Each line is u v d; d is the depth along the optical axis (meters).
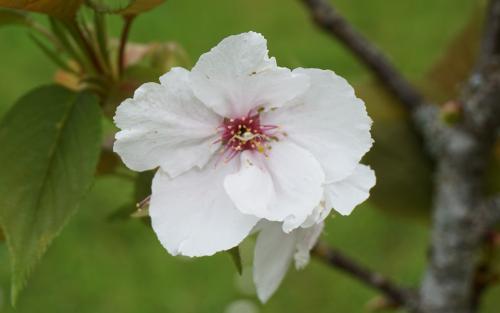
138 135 0.24
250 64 0.24
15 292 0.24
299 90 0.25
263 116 0.25
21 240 0.25
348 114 0.25
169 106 0.24
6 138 0.26
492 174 0.33
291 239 0.25
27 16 0.28
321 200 0.24
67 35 0.27
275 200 0.25
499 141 0.33
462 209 0.31
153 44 0.29
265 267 0.25
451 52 0.34
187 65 0.29
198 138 0.25
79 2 0.25
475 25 0.34
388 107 0.34
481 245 0.32
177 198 0.25
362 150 0.25
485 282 0.33
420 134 0.33
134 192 0.26
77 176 0.25
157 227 0.24
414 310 0.32
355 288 0.60
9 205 0.25
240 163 0.25
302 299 0.60
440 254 0.32
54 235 0.25
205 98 0.25
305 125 0.25
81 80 0.27
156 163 0.25
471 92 0.31
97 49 0.27
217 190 0.25
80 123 0.26
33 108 0.26
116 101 0.27
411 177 0.34
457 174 0.31
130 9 0.25
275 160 0.25
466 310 0.32
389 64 0.33
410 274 0.60
